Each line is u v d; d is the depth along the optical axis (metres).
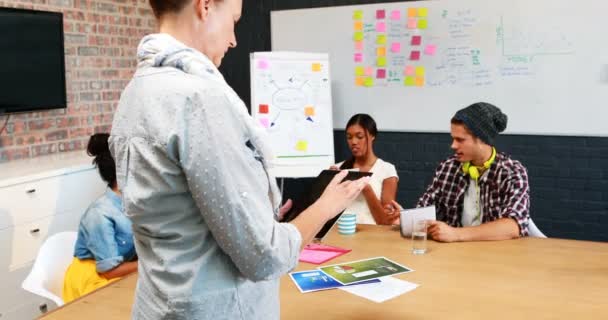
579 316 1.54
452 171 2.61
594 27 3.60
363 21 4.25
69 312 1.73
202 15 1.05
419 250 2.11
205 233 1.02
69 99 4.04
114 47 4.39
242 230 0.96
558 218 3.91
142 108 1.00
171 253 1.02
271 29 4.55
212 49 1.09
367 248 2.21
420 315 1.58
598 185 3.76
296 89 4.03
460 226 2.57
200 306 1.02
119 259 2.36
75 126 4.11
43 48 3.71
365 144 3.29
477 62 3.95
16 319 3.15
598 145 3.72
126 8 4.49
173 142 0.94
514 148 3.96
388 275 1.90
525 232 2.30
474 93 3.99
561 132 3.78
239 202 0.95
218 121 0.95
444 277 1.86
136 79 1.04
